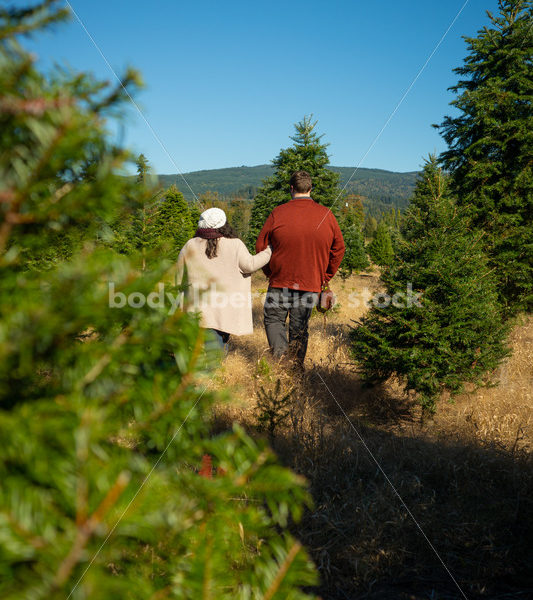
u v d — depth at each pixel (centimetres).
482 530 244
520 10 772
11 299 65
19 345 56
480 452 324
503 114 766
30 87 59
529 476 284
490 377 473
